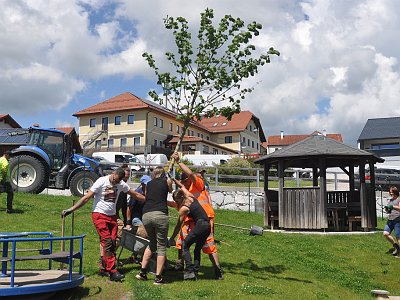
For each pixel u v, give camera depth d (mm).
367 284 10633
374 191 17016
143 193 9109
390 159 45594
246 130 76875
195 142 62250
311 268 11359
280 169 16578
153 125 62938
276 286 8953
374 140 71938
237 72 9602
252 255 11773
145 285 7828
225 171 30172
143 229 8844
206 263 10414
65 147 19672
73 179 19297
